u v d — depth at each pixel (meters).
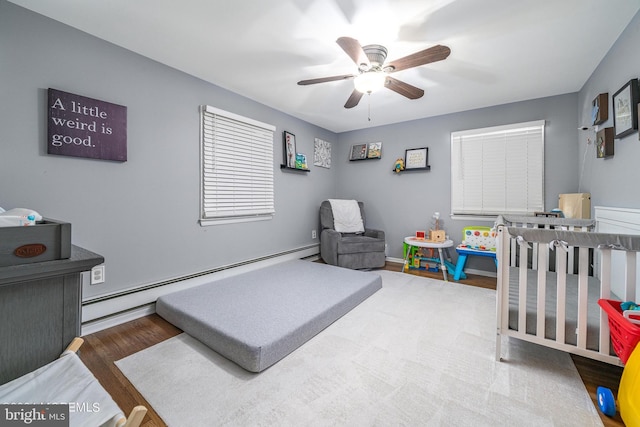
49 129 1.71
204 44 2.01
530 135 3.07
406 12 1.63
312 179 4.15
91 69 1.89
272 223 3.47
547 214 2.78
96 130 1.91
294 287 2.49
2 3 1.56
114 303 2.04
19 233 0.79
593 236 1.34
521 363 1.57
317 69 2.39
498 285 1.59
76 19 1.73
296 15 1.67
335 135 4.65
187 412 1.21
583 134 2.68
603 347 1.33
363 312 2.26
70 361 0.85
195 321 1.83
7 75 1.58
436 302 2.48
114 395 1.32
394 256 4.11
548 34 1.85
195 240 2.60
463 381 1.42
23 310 0.82
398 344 1.77
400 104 3.24
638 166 1.69
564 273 1.41
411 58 1.75
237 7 1.61
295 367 1.53
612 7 1.60
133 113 2.12
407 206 3.96
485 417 1.18
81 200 1.88
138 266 2.19
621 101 1.82
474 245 3.25
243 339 1.56
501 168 3.24
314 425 1.14
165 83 2.32
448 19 1.69
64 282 0.88
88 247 1.91
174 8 1.62
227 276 2.89
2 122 1.57
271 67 2.36
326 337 1.86
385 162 4.15
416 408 1.23
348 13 1.65
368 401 1.28
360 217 4.05
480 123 3.36
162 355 1.65
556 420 1.16
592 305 1.62
